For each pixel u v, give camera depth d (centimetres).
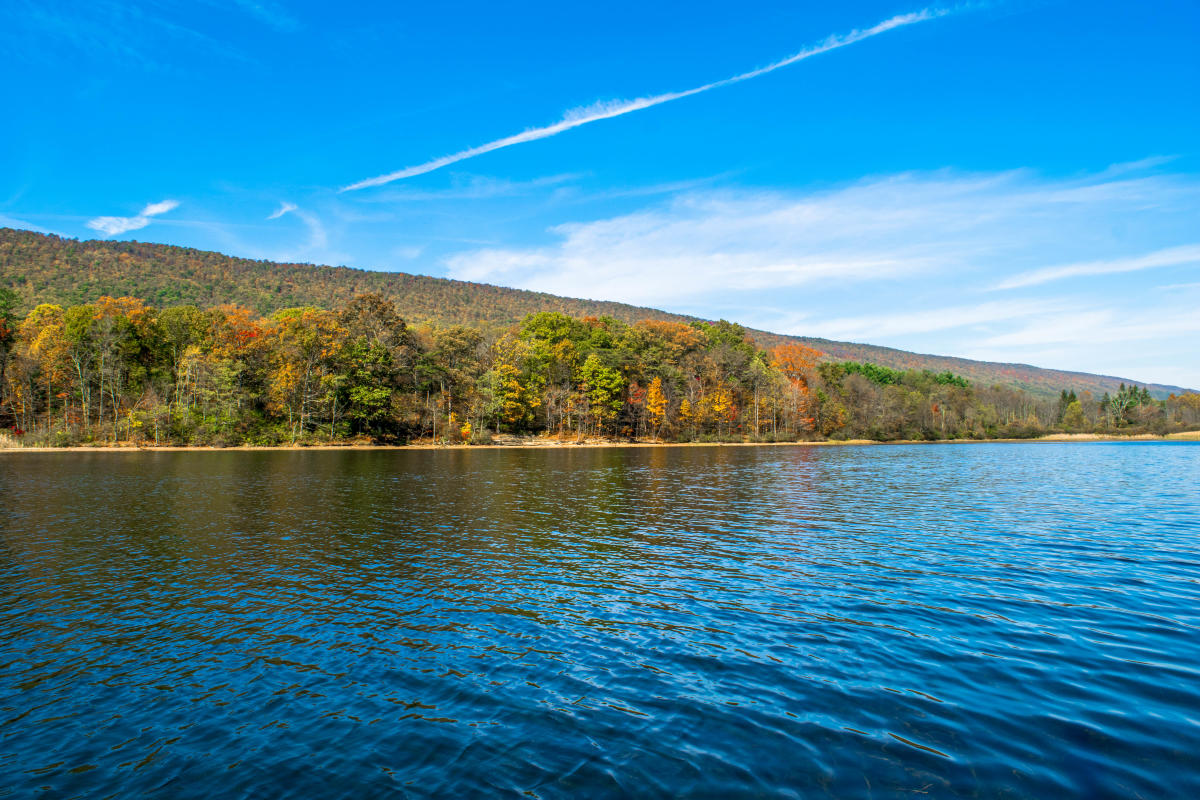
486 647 1297
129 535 2445
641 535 2492
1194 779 790
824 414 13400
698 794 779
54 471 5000
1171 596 1611
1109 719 953
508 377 10569
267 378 9200
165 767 862
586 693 1075
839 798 766
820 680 1112
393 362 9675
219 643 1324
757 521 2838
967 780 799
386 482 4394
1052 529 2617
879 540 2389
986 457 8075
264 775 838
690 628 1401
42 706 1043
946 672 1141
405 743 916
